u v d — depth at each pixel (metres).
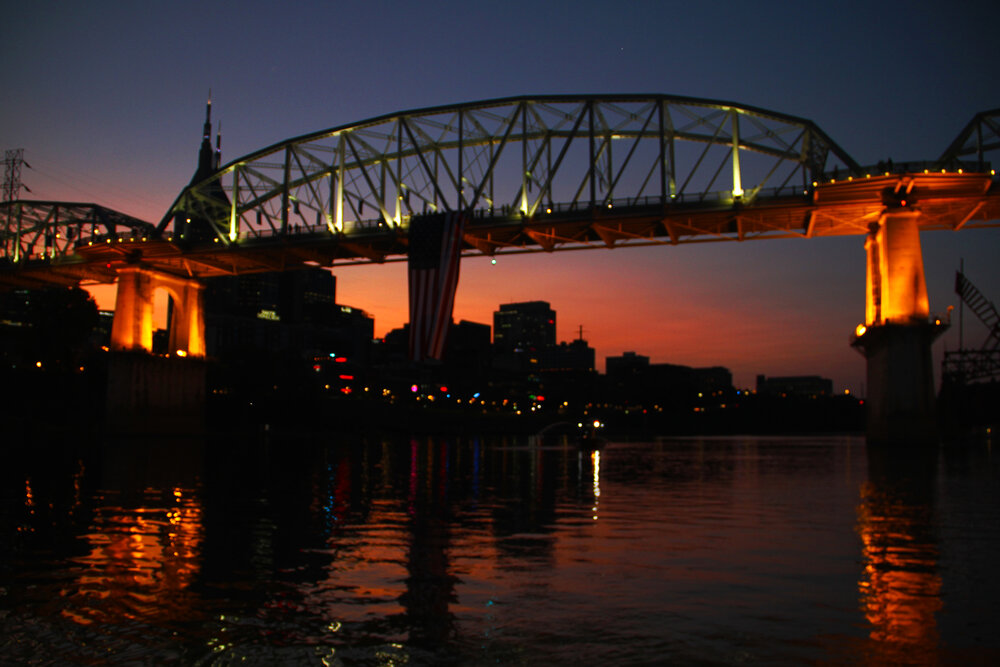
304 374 161.62
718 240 86.69
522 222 85.75
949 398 98.50
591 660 10.22
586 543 19.00
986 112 72.50
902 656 10.28
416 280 85.38
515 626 11.70
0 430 91.12
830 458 66.88
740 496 31.33
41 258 123.19
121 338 107.62
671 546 18.45
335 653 10.60
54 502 28.67
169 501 29.23
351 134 95.19
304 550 18.11
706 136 82.62
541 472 48.78
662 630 11.45
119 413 104.81
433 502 29.36
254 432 135.75
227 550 18.08
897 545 18.47
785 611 12.44
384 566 16.11
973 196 71.19
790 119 78.69
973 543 18.77
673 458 70.69
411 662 10.23
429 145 90.44
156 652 10.72
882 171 73.25
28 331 112.44
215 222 105.06
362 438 136.12
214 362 120.69
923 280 70.38
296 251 101.19
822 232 84.25
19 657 10.53
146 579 14.97
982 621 11.84
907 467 50.06
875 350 74.81
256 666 10.16
